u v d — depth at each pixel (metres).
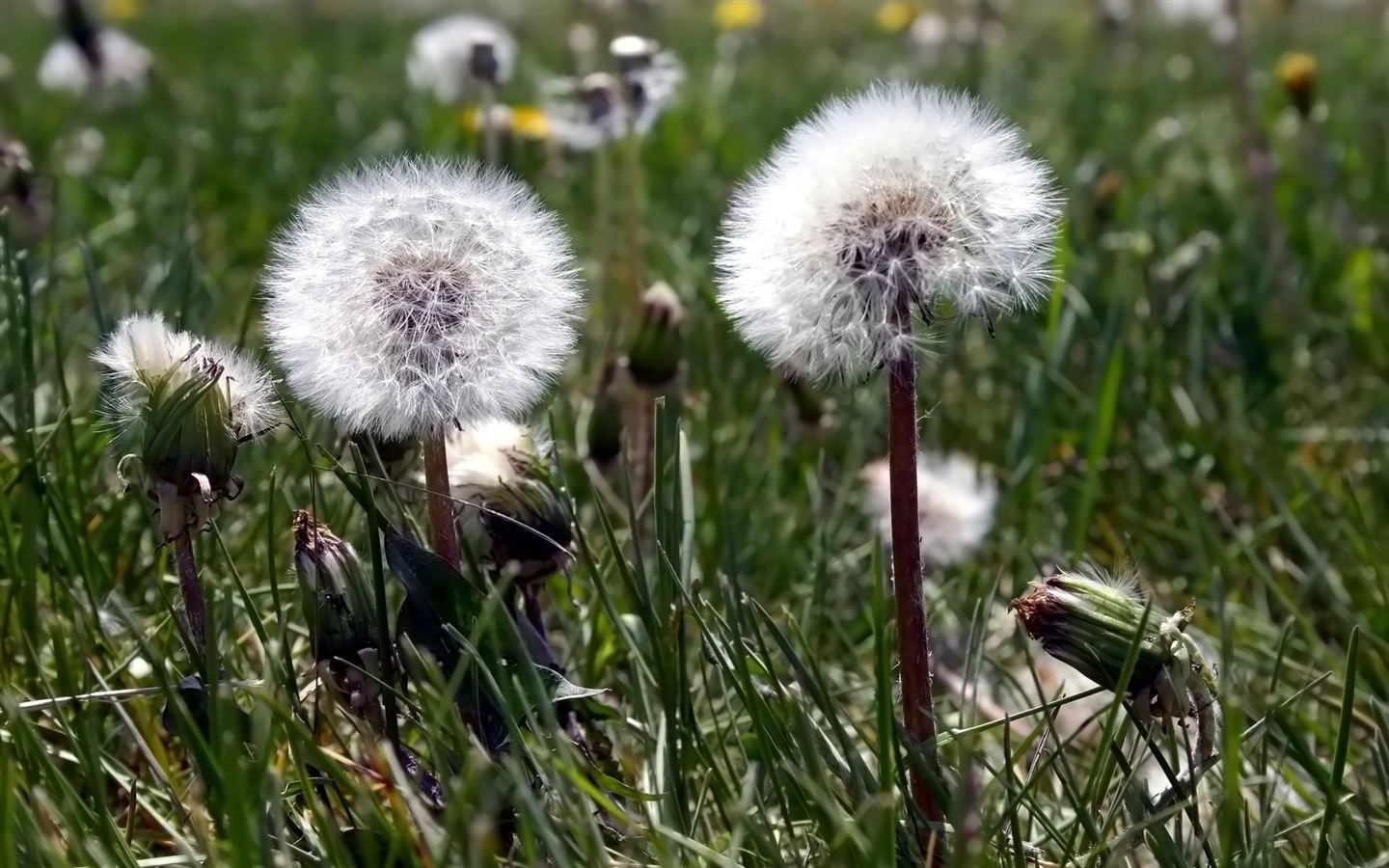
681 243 0.83
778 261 0.38
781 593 0.53
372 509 0.39
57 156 1.01
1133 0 1.82
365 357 0.39
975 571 0.54
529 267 0.40
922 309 0.38
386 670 0.39
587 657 0.46
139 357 0.39
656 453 0.43
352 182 0.41
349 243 0.40
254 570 0.49
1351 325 0.72
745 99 1.43
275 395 0.40
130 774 0.42
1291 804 0.43
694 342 0.66
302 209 0.41
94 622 0.45
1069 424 0.62
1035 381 0.59
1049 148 1.10
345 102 1.22
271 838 0.37
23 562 0.45
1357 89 1.42
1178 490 0.55
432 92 1.33
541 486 0.41
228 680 0.40
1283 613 0.52
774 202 0.38
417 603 0.39
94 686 0.43
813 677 0.43
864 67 1.67
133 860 0.37
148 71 1.31
